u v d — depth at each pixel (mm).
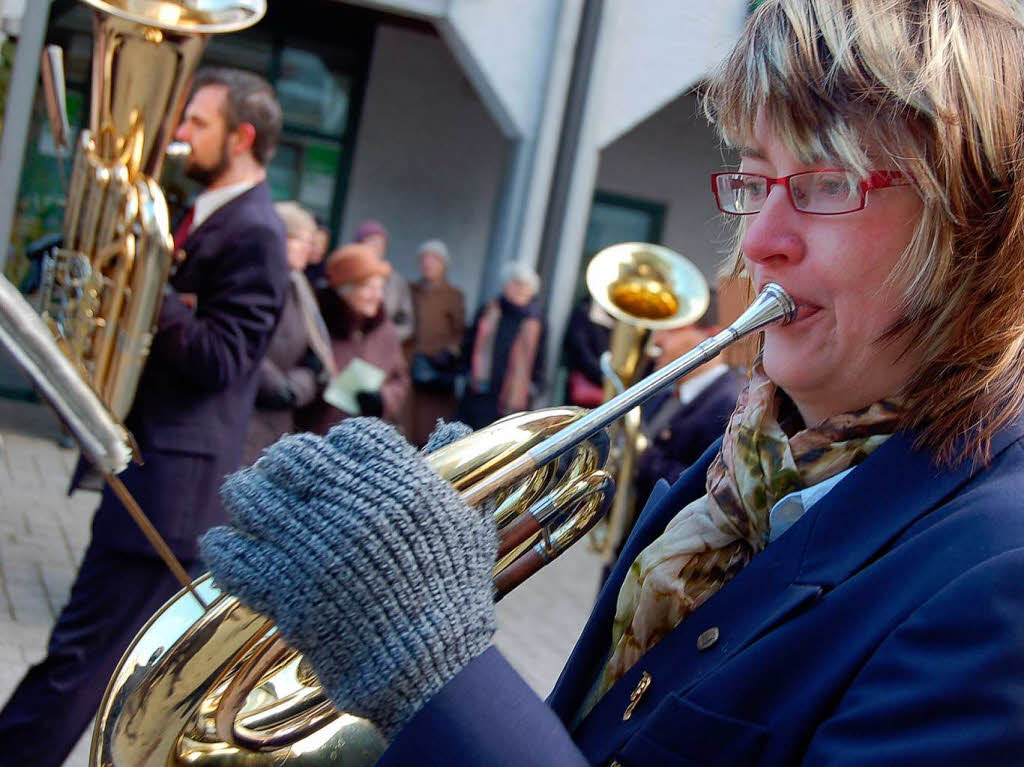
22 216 8148
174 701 1104
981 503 950
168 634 1121
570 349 7820
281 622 925
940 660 878
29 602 4438
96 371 2738
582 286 10352
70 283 2770
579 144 7531
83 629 2684
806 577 1024
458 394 8039
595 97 7488
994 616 868
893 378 1041
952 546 937
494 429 1111
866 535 1012
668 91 7531
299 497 953
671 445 3984
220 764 1158
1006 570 881
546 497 1230
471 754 917
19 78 6336
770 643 999
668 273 4555
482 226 10125
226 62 9398
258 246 2965
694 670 1058
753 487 1113
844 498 1035
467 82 9883
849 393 1060
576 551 6816
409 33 9688
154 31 2721
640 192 10359
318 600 917
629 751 1037
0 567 4742
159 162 2801
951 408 1006
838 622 976
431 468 990
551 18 7410
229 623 1101
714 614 1077
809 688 966
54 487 6148
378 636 928
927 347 1019
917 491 1003
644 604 1152
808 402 1096
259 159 3076
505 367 7531
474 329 7602
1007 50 1001
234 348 2869
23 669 3838
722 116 1123
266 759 1180
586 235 10328
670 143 10352
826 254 1018
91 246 2756
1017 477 964
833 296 1027
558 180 7551
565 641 5137
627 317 4418
